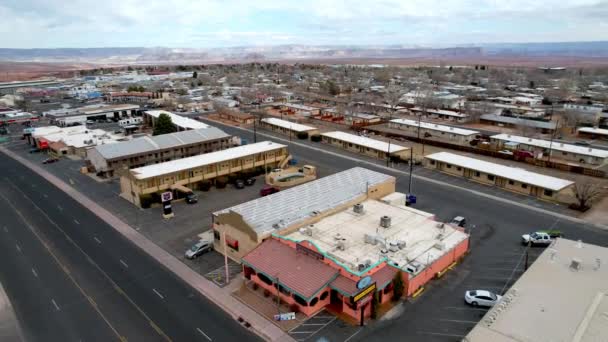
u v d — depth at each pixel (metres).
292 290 39.72
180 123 123.44
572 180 79.88
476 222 60.72
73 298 43.19
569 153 94.12
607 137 112.19
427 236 50.31
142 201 68.00
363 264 41.94
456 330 37.31
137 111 164.25
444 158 87.62
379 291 40.56
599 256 41.06
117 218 64.38
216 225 53.28
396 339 36.31
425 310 40.38
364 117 141.50
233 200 71.81
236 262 50.75
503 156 96.00
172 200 72.12
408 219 54.88
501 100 180.12
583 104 164.62
